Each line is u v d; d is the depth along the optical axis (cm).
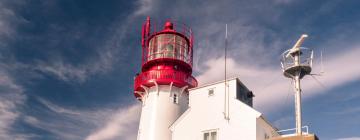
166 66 4422
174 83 4300
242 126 3359
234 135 3369
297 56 3198
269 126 3550
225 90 3609
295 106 3122
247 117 3366
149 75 4341
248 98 3853
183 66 4491
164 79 4281
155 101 4247
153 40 4606
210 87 3725
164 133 4112
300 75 3184
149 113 4244
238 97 3594
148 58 4566
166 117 4184
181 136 3675
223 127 3462
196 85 4469
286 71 3225
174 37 4588
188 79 4403
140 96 4538
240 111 3428
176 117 4228
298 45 3209
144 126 4244
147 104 4325
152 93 4325
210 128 3541
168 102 4256
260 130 3366
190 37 4756
